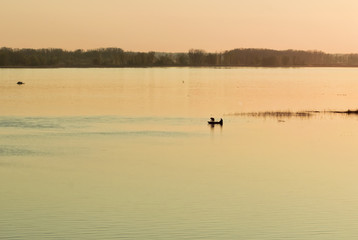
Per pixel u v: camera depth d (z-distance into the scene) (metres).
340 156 67.94
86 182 54.25
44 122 100.06
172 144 76.19
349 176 57.00
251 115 111.75
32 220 42.34
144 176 56.94
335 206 46.19
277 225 41.53
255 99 159.62
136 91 192.38
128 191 50.78
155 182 54.28
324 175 57.44
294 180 55.19
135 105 136.50
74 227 40.81
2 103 138.62
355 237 39.34
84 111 120.62
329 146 74.88
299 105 139.88
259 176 56.84
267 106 136.50
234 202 47.31
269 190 51.19
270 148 73.00
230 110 124.56
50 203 46.75
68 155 68.00
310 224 41.84
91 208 45.44
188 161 64.38
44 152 70.00
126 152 70.00
